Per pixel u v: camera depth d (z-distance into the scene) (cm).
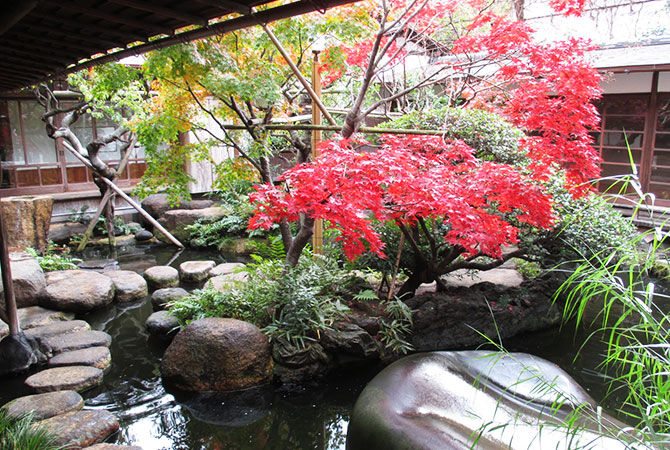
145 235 1098
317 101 556
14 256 745
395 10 668
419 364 370
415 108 973
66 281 716
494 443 272
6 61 434
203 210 1113
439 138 513
